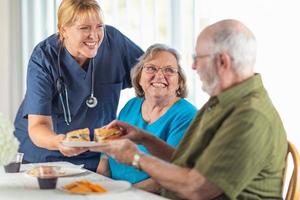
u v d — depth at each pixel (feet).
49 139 7.89
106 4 11.84
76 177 6.91
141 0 11.18
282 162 5.68
